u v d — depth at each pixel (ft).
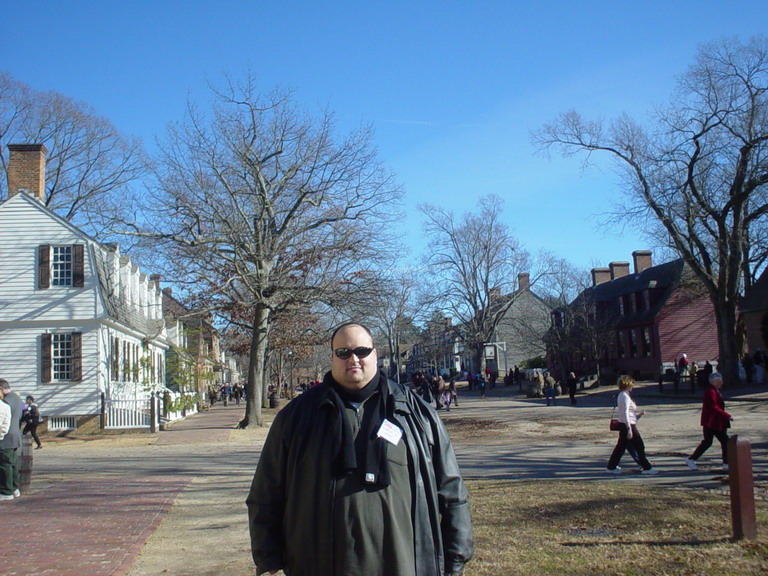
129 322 109.50
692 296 165.58
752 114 106.22
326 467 13.08
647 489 37.04
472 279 209.97
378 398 13.74
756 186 110.01
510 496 36.32
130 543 30.22
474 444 69.41
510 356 272.10
